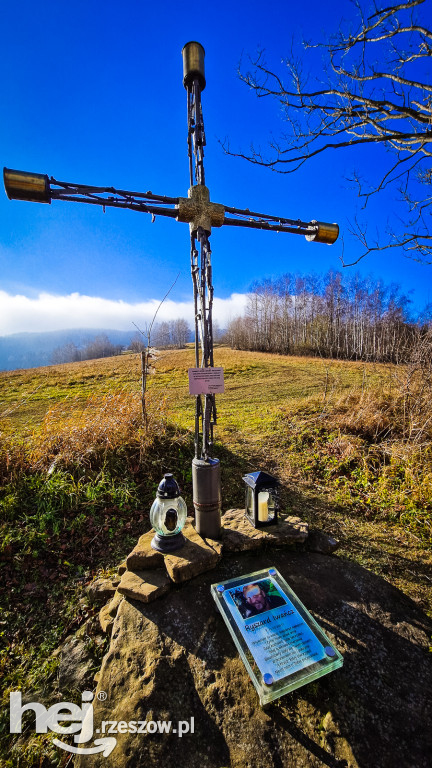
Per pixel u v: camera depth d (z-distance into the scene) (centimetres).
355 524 383
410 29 400
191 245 264
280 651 184
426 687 182
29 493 402
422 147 409
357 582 245
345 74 429
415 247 467
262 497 279
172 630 206
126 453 473
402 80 418
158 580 234
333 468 489
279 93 420
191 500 421
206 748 157
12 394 1262
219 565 250
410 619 223
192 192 255
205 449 261
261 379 1326
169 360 2083
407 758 152
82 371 1722
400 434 556
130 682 183
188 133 269
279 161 421
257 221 284
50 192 222
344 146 392
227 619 201
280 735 159
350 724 162
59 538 353
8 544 336
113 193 233
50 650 252
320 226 295
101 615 254
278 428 618
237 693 175
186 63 264
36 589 301
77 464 438
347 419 596
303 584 238
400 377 641
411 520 389
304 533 273
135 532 368
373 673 186
